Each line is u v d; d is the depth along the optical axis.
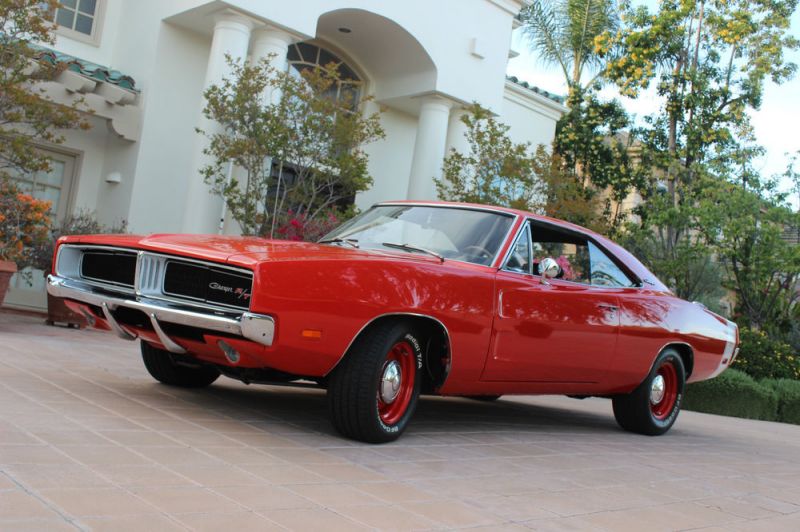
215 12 10.89
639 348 5.60
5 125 10.34
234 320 3.53
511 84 16.17
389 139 14.86
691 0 19.69
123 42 12.14
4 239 7.86
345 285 3.72
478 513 2.92
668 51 20.50
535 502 3.24
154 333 4.04
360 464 3.48
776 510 3.75
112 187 11.65
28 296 11.03
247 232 10.50
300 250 3.96
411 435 4.44
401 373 4.13
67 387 4.33
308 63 13.81
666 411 6.20
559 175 12.55
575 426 6.11
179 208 11.78
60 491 2.42
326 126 10.41
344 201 14.12
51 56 9.75
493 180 12.72
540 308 4.74
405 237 4.79
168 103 11.58
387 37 13.37
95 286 4.11
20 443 2.94
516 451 4.45
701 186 18.19
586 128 20.16
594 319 5.16
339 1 11.92
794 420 11.70
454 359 4.28
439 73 13.48
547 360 4.86
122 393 4.40
